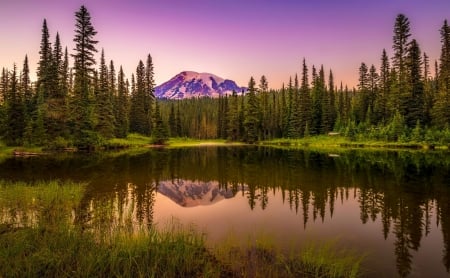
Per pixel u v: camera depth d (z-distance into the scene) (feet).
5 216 38.88
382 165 92.79
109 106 194.70
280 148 189.78
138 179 72.43
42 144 148.56
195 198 53.78
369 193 55.42
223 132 339.98
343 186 61.98
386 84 226.17
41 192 50.62
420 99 183.83
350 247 30.91
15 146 150.00
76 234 28.86
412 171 79.97
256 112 266.77
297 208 46.21
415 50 186.60
